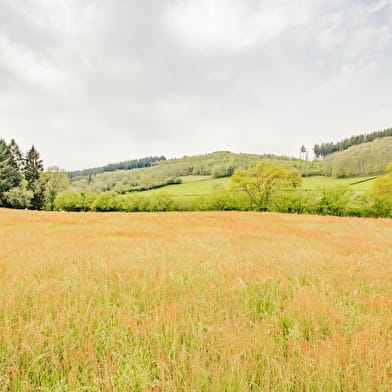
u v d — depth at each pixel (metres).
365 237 13.70
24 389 2.46
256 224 19.45
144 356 3.00
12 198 55.56
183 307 4.11
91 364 2.78
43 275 5.78
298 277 5.93
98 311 3.90
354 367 2.66
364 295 4.87
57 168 66.38
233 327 3.48
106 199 52.97
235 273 5.99
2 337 3.14
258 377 2.65
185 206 50.38
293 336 3.35
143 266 6.46
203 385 2.46
